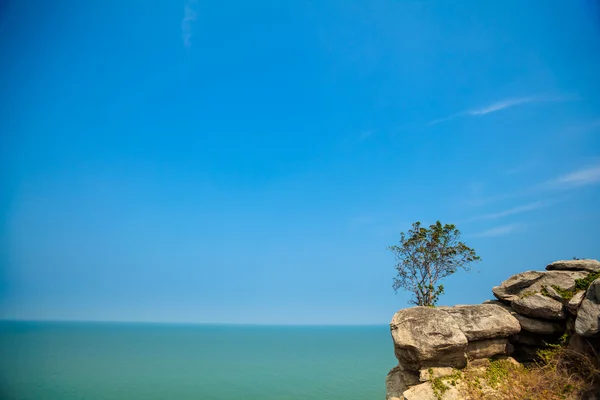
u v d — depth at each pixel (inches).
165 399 1736.0
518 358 689.0
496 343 654.5
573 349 581.9
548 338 666.8
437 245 1240.8
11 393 1786.4
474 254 1199.6
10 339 4662.9
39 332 6491.1
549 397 539.2
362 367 2842.0
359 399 1717.5
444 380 613.0
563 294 645.9
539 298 657.0
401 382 719.1
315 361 3267.7
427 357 633.6
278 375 2423.7
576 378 555.2
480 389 586.2
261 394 1835.6
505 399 555.8
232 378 2295.8
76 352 3553.2
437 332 646.5
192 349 4414.4
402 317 693.9
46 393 1800.0
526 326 666.8
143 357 3358.8
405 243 1277.1
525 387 576.7
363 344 5935.0
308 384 2089.1
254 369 2716.5
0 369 2439.7
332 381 2181.3
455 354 640.4
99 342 4911.4
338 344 5910.4
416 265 1253.7
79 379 2151.8
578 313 563.5
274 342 6323.8
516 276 745.0
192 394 1839.3
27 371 2384.4
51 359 2989.7
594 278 628.7
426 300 1212.5
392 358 3550.7
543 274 701.9
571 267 711.1
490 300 786.2
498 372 621.9
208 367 2800.2
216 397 1774.1
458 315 680.4
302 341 6766.7
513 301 695.7
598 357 529.7
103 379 2177.7
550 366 596.7
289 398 1747.0
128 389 1936.5
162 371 2551.7
